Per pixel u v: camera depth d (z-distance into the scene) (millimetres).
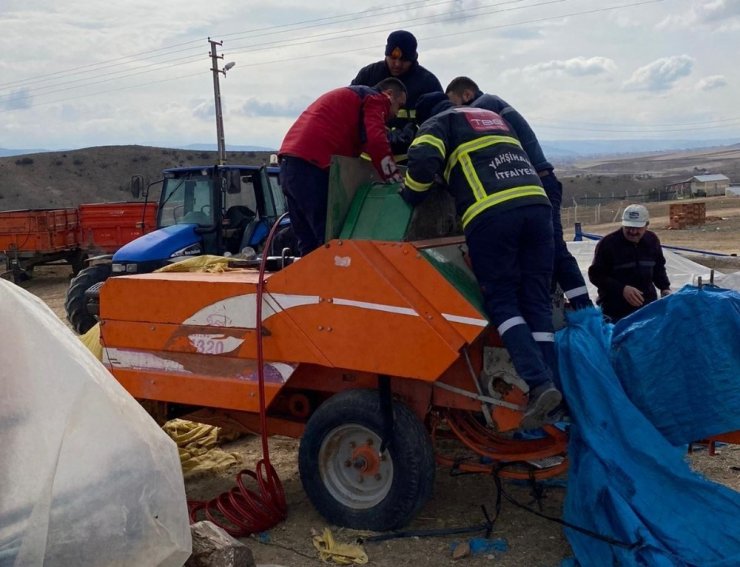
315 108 5766
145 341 5750
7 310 3279
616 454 4492
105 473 3240
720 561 4180
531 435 6086
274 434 5906
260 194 13047
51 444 3143
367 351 5016
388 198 5289
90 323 13062
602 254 7188
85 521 3148
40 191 77062
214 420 6066
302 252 5906
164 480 3432
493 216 4734
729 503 4395
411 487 4996
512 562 4777
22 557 2996
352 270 5035
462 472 6066
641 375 4695
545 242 4898
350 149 5777
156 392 5754
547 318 4863
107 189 80125
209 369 5582
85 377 3322
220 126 38219
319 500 5297
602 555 4359
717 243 26406
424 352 4848
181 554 3453
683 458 4559
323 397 5789
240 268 6934
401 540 5070
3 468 3057
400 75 6828
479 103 5914
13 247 22078
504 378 4934
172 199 13312
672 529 4301
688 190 92875
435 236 5473
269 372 5352
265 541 5145
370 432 5133
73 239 22344
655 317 4789
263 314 5324
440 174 5270
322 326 5145
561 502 5695
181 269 6938
